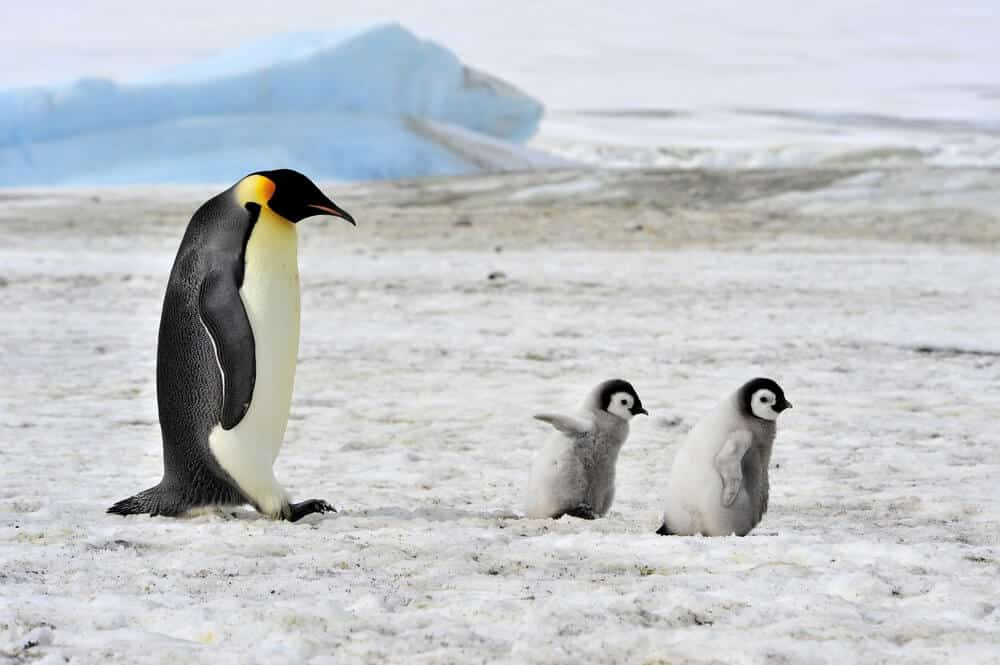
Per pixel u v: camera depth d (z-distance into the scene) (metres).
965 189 86.25
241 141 138.88
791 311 49.72
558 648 11.01
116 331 45.94
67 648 11.05
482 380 36.25
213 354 18.70
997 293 54.00
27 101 137.25
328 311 50.56
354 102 151.00
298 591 13.38
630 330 45.47
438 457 26.41
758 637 11.42
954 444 27.45
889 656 10.90
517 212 86.88
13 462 24.73
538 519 19.19
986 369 37.94
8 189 109.69
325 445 27.72
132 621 12.07
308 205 18.92
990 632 11.67
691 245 72.94
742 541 16.17
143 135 140.38
